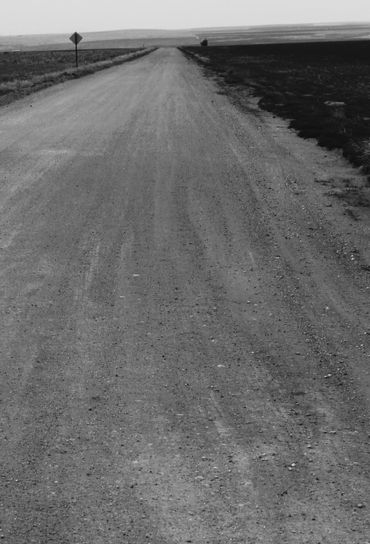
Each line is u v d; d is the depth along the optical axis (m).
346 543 3.95
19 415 5.43
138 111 25.64
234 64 65.56
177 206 12.11
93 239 10.15
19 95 33.41
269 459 4.85
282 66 61.88
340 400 5.72
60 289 8.20
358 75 49.41
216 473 4.67
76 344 6.76
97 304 7.77
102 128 21.25
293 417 5.44
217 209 11.98
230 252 9.67
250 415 5.46
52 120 23.48
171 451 4.93
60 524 4.11
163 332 7.07
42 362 6.36
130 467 4.73
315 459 4.85
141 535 4.02
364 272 8.98
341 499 4.38
